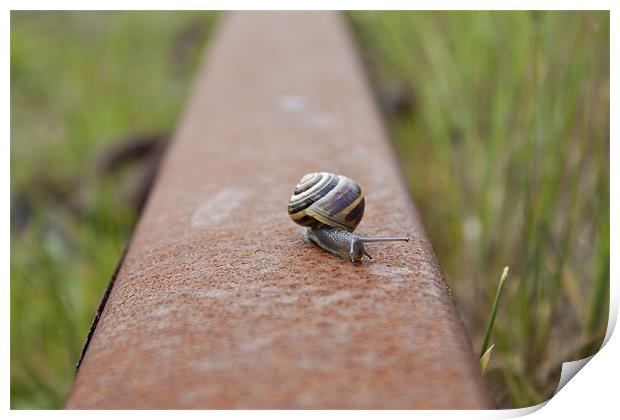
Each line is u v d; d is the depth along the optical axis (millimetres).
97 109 680
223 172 343
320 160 350
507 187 376
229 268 266
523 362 340
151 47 879
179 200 320
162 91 752
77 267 438
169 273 267
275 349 231
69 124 664
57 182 591
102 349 236
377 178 330
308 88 448
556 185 345
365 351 228
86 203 512
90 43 917
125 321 245
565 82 357
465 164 426
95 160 580
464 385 219
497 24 418
